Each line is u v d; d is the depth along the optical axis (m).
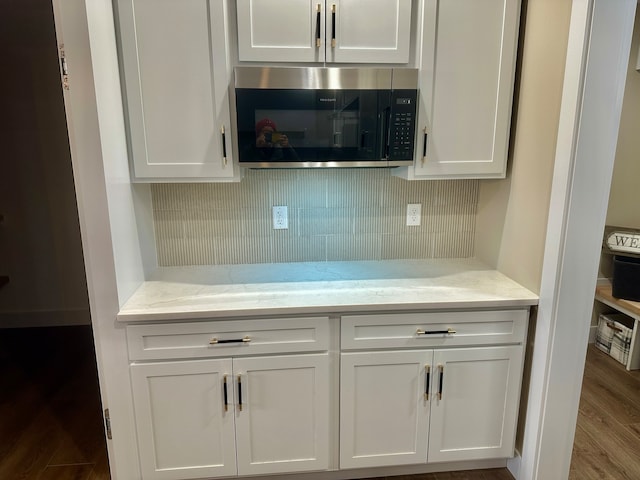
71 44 1.37
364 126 1.68
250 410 1.71
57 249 3.28
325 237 2.19
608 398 2.50
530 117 1.71
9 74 3.00
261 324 1.63
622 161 2.91
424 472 1.93
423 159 1.78
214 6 1.57
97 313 1.57
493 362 1.76
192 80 1.63
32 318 3.37
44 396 2.46
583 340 1.64
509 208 1.90
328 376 1.71
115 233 1.55
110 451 1.70
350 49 1.66
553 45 1.54
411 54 1.70
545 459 1.74
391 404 1.76
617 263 2.80
